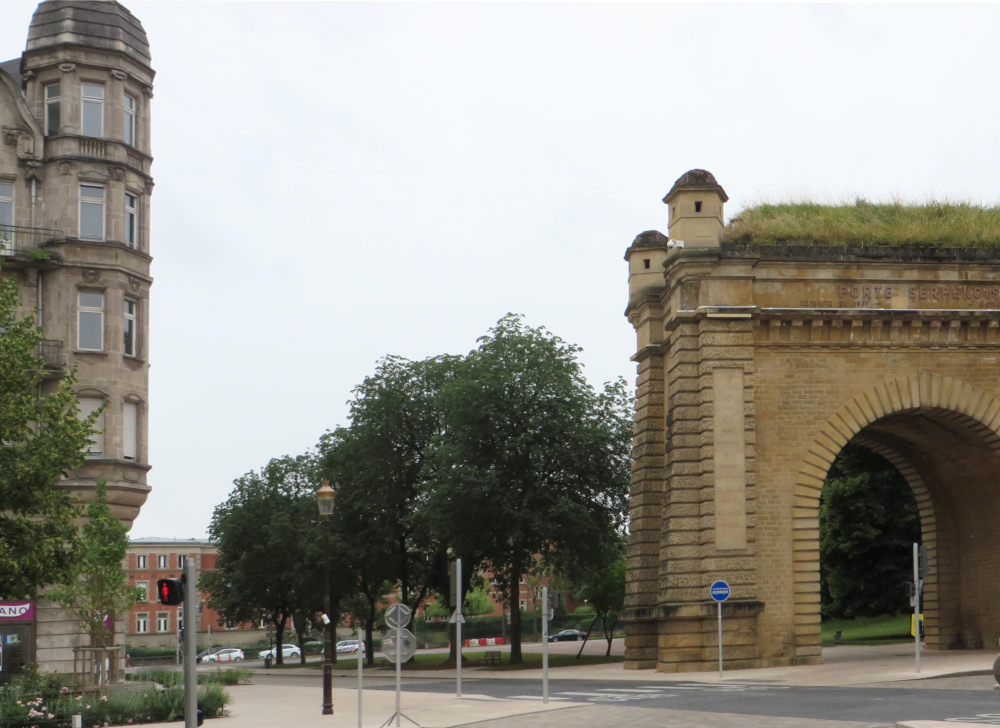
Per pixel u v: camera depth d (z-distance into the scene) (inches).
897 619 2667.3
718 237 1460.4
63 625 1556.3
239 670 1792.6
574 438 2062.0
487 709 994.7
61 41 1663.4
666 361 1594.5
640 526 1622.8
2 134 1641.2
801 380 1457.9
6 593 1075.3
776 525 1430.9
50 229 1640.0
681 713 857.5
